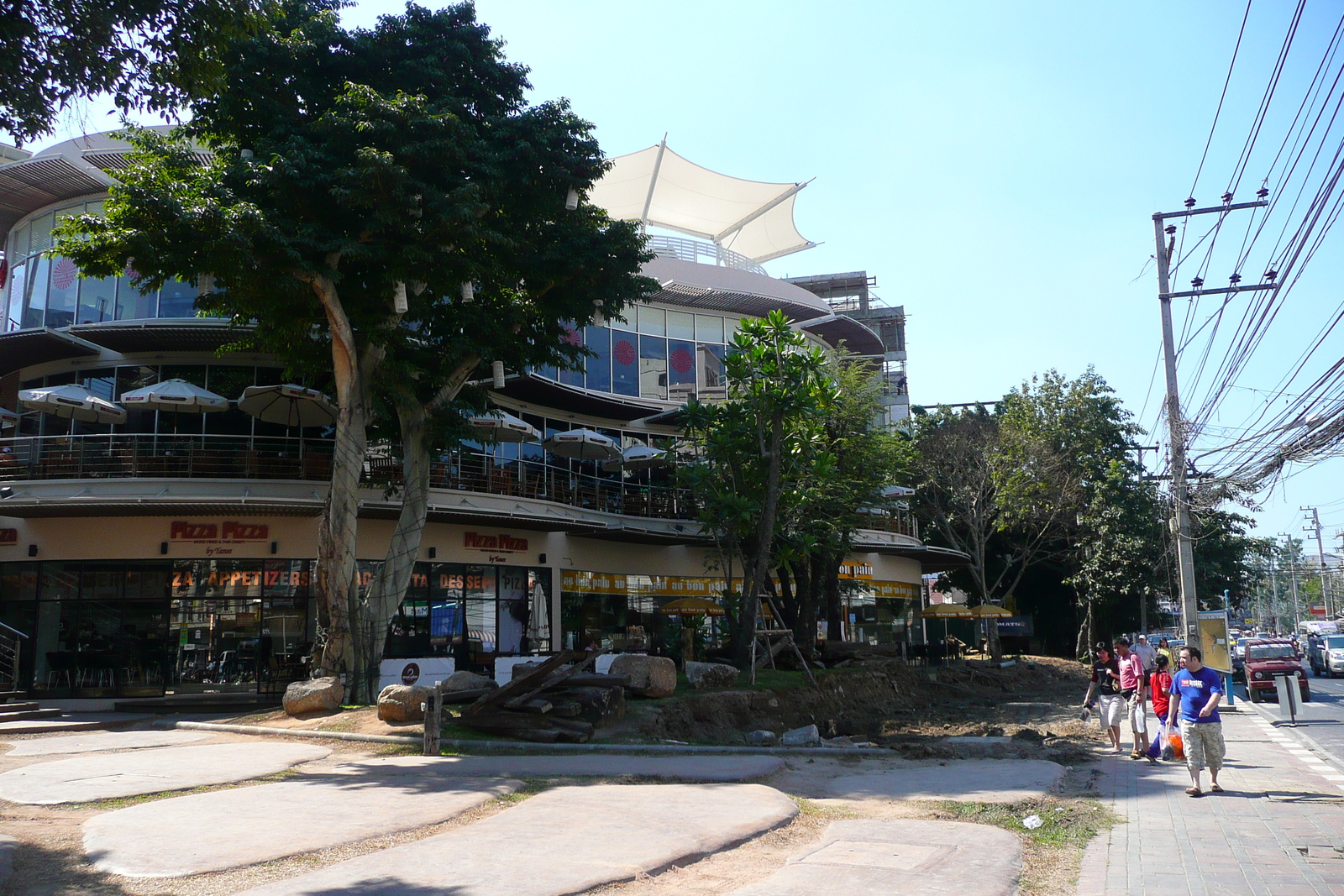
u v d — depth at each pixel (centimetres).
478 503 2523
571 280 2000
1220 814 973
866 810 970
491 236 1753
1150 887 686
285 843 740
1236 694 2989
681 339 3466
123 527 2283
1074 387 4703
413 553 1956
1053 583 5359
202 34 1094
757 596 2319
